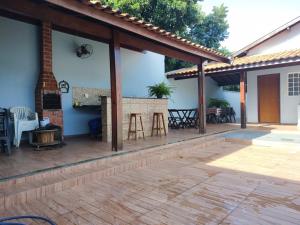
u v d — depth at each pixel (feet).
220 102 40.19
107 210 8.57
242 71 28.35
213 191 10.19
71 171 11.80
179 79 35.29
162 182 11.51
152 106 22.47
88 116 23.76
